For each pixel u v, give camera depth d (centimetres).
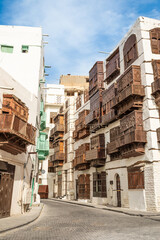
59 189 3934
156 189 1692
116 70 2491
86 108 3288
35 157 2372
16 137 1305
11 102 1428
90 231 896
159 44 2089
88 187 2883
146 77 1955
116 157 2314
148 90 1917
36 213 1541
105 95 2581
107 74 2738
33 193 2242
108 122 2461
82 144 3033
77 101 3719
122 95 2053
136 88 1927
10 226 982
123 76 2183
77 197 3294
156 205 1659
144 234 798
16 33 2097
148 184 1764
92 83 3042
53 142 4388
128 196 2002
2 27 2081
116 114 2308
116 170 2273
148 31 2111
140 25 2109
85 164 2947
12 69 1994
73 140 3684
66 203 2836
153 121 1842
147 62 2000
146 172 1803
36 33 2138
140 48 2080
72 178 3525
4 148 1290
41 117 2867
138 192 1864
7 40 2059
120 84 2222
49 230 943
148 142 1822
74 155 3522
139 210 1792
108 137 2519
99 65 2941
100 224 1084
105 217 1381
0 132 1191
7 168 1367
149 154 1794
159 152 1778
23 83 1975
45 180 4231
